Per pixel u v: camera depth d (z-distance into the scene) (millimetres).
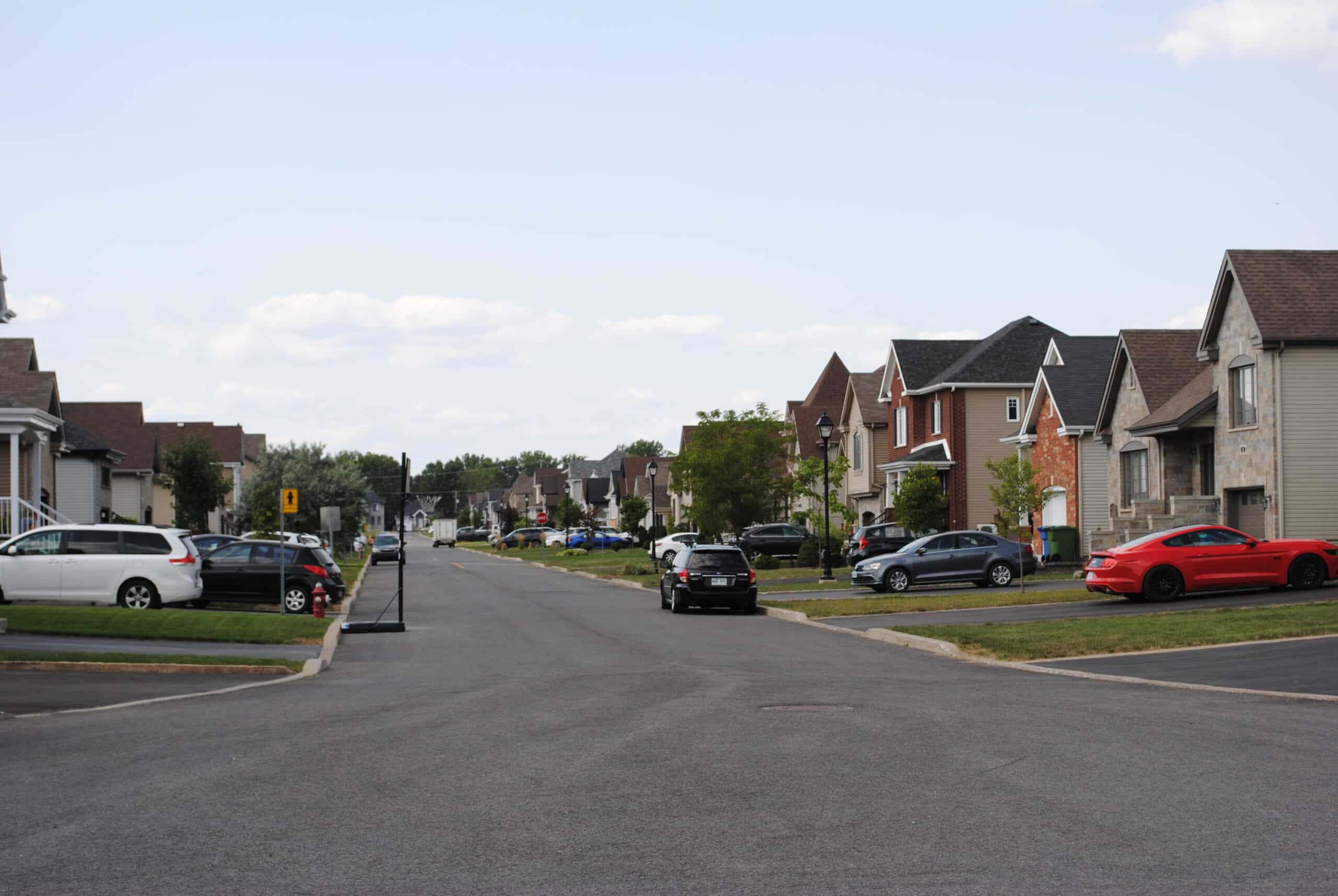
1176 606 25078
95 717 13133
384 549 67375
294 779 9461
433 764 10070
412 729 12031
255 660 18578
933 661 18891
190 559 26672
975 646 19750
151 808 8469
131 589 26219
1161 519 32719
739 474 63344
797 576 43812
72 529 26406
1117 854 7027
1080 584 32750
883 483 61625
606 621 27922
